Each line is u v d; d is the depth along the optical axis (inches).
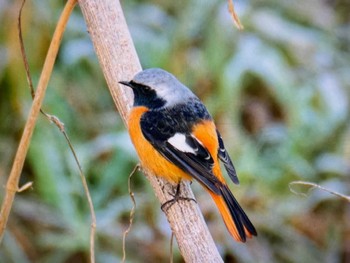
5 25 449.1
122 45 291.4
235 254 437.4
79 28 474.3
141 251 433.7
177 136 305.0
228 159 305.9
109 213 432.1
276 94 470.6
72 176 433.1
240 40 481.4
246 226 284.2
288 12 533.6
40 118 435.2
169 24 489.1
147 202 438.3
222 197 289.3
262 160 462.0
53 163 427.5
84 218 430.6
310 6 537.0
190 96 317.4
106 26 288.8
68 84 459.8
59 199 425.4
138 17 485.4
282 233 451.5
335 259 457.4
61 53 466.6
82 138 450.3
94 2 288.8
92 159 439.5
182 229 274.2
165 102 311.7
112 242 430.9
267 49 481.1
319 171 466.9
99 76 469.4
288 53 506.6
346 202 466.6
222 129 453.1
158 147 305.6
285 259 449.4
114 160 439.5
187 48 474.9
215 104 455.5
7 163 441.1
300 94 478.0
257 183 448.5
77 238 423.8
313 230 464.4
